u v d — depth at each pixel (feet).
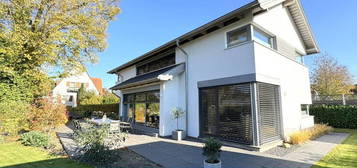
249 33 27.55
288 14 39.99
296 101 38.78
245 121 26.37
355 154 23.18
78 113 78.13
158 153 23.58
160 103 36.24
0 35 34.45
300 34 45.85
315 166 18.89
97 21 45.39
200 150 25.05
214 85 30.83
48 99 35.04
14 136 31.99
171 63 41.88
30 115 32.96
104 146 19.57
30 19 39.42
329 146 27.50
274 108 30.07
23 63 39.70
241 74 27.37
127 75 60.54
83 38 43.86
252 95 25.96
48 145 26.68
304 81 44.52
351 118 45.44
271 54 30.86
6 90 34.53
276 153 23.63
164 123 35.17
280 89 32.40
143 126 42.73
